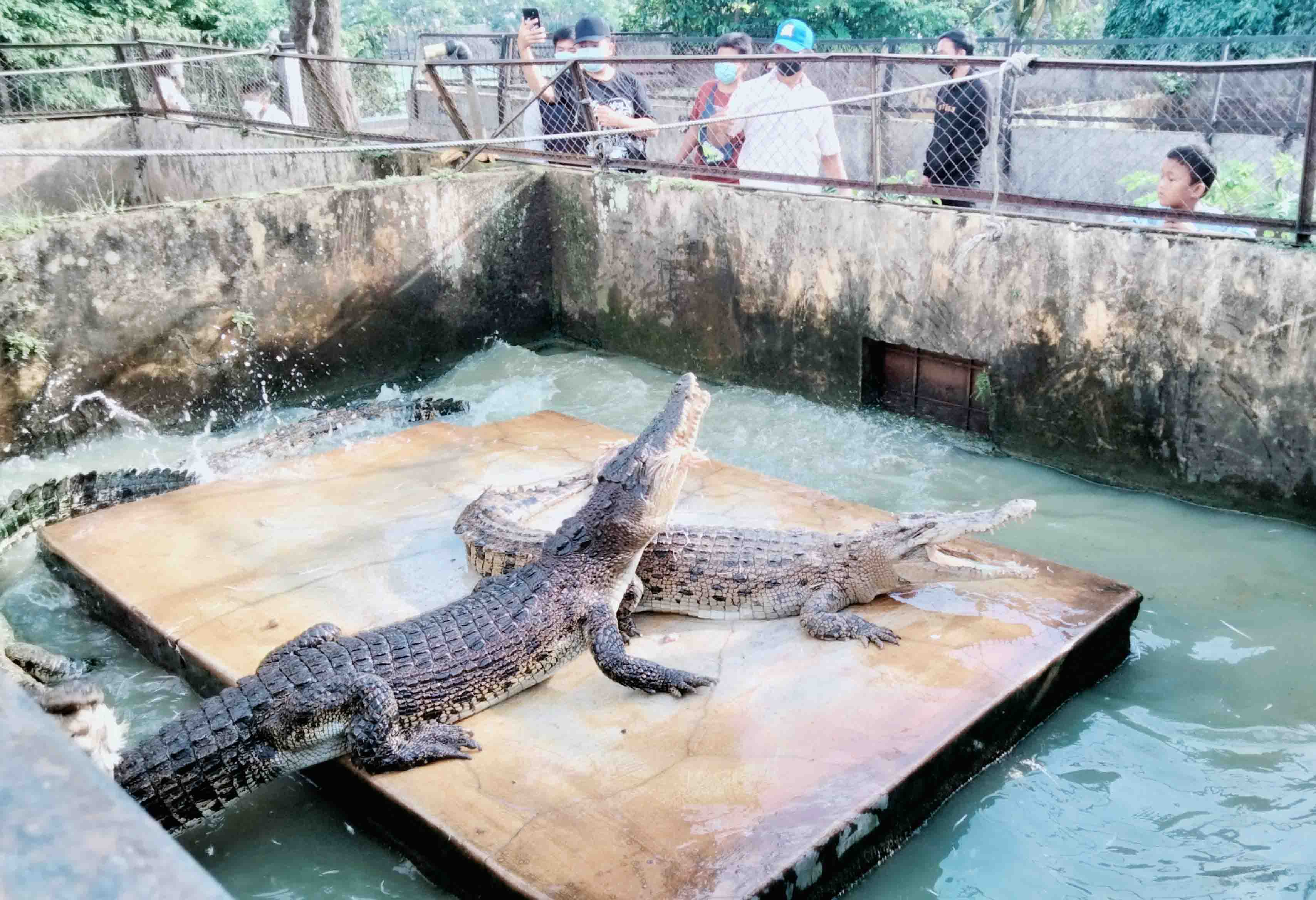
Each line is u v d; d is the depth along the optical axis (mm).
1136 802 4309
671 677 4594
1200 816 4207
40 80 16609
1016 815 4273
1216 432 6609
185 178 13734
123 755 4043
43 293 7754
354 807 4336
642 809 3910
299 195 8805
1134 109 12336
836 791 3949
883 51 16422
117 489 6820
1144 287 6680
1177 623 5480
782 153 8914
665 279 9539
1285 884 3844
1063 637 4887
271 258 8773
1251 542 6266
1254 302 6242
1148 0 18469
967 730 4285
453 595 5426
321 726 4188
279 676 4270
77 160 13766
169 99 13969
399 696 4242
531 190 10133
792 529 5762
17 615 5883
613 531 4859
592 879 3580
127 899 889
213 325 8617
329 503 6523
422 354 9906
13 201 13445
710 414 8633
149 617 5309
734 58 8070
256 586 5578
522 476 6832
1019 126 11094
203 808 4156
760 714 4453
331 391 9422
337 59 10500
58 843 946
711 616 5285
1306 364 6125
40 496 6516
